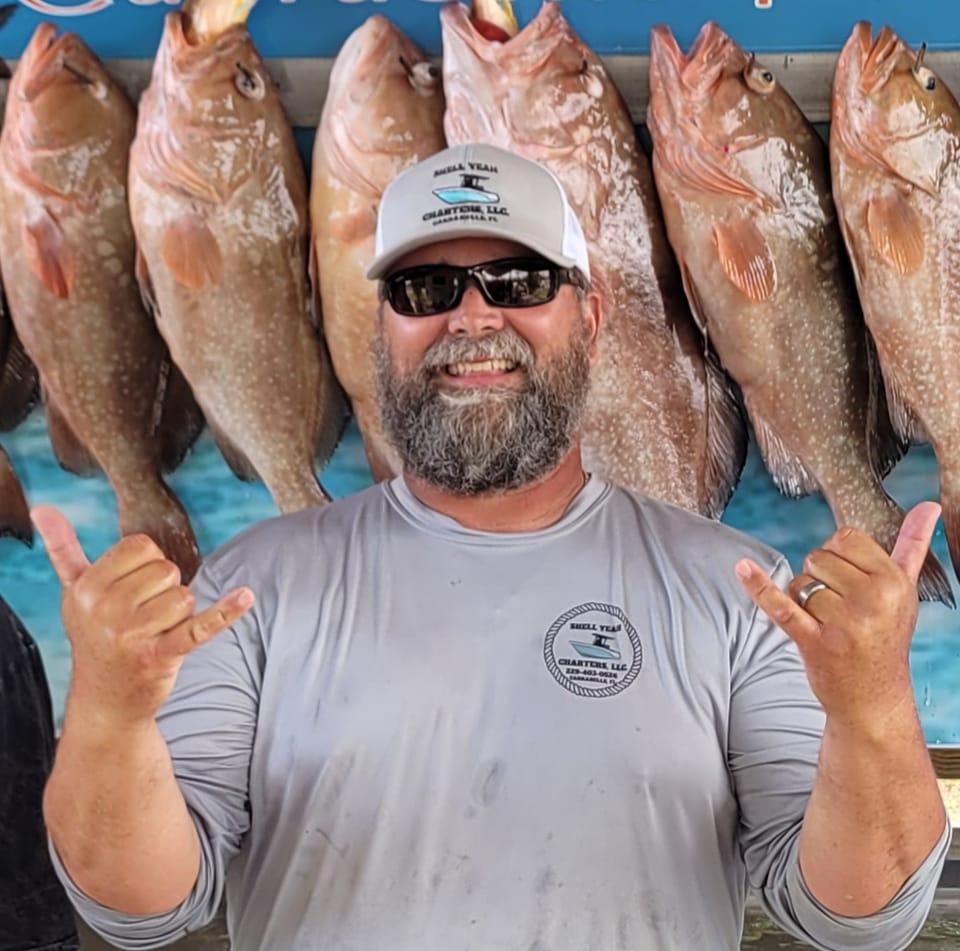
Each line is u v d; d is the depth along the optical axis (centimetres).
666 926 102
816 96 165
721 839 107
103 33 165
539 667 107
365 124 164
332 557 114
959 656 164
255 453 167
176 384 167
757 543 119
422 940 100
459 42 163
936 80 162
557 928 101
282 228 165
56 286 165
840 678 86
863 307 164
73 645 86
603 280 166
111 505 168
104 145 165
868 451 165
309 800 104
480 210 114
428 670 106
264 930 105
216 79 163
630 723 105
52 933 166
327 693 106
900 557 89
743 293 165
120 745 88
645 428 167
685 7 164
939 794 95
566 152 164
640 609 110
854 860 93
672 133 163
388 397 118
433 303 115
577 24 165
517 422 113
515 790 103
